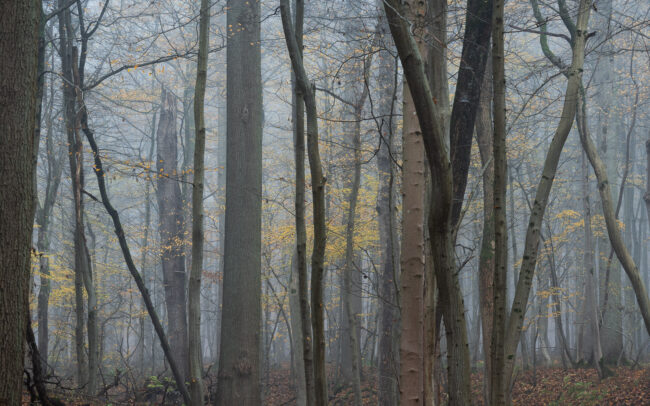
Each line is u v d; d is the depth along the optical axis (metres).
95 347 11.59
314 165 3.93
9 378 4.35
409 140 4.03
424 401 4.05
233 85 12.70
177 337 19.45
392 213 4.81
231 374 11.80
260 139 12.77
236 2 12.96
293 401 16.94
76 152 11.22
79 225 11.45
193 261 5.90
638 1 16.83
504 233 3.35
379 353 13.24
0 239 4.38
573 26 9.37
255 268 12.22
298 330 9.55
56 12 9.91
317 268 3.91
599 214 18.80
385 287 13.49
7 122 4.46
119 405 12.04
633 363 16.89
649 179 13.63
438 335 4.75
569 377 15.73
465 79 6.22
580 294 20.77
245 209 12.31
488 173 8.70
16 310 4.43
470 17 6.33
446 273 3.37
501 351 3.37
